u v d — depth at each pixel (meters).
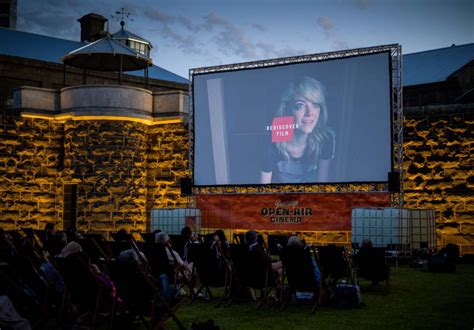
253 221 18.34
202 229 19.06
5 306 5.68
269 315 7.80
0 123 19.67
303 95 17.73
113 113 20.02
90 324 6.86
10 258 7.00
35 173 20.27
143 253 9.27
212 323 6.54
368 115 16.75
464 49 30.70
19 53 29.67
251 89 18.53
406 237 14.63
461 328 6.78
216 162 19.00
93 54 21.11
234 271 8.71
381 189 16.80
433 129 16.77
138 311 6.55
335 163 17.16
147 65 22.06
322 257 8.65
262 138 18.33
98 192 19.81
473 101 22.70
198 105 19.34
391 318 7.43
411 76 29.77
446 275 12.17
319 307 8.39
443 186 16.52
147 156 21.12
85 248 9.90
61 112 20.56
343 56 17.17
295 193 17.73
